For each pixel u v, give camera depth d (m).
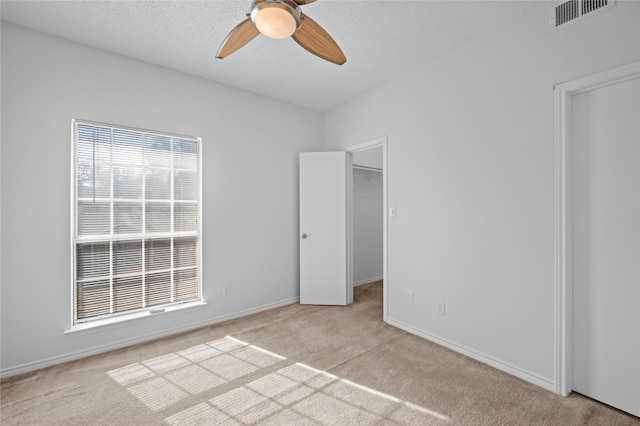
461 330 2.50
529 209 2.07
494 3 2.01
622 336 1.74
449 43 2.51
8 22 2.19
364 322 3.21
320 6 2.06
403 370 2.23
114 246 2.67
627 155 1.71
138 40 2.45
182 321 2.98
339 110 3.89
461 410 1.78
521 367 2.11
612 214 1.77
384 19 2.20
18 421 1.70
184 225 3.05
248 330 3.00
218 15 2.14
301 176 3.84
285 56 2.71
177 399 1.90
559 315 1.91
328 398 1.90
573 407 1.79
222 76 3.11
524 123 2.09
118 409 1.80
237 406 1.83
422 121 2.82
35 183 2.29
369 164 4.61
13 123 2.21
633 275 1.70
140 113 2.76
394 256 3.11
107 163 2.63
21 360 2.22
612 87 1.76
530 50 2.06
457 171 2.52
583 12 1.81
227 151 3.30
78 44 2.47
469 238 2.44
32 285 2.28
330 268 3.80
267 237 3.63
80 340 2.45
